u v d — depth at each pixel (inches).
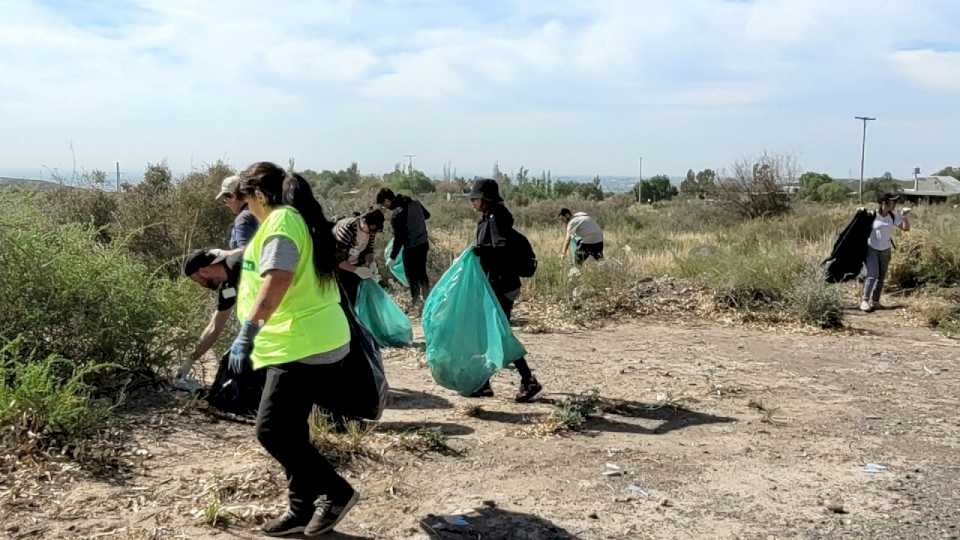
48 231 264.1
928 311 459.8
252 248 163.5
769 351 377.7
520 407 271.4
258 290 162.2
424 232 425.7
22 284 240.5
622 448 232.8
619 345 386.0
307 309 157.8
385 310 327.3
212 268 220.1
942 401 292.7
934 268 530.3
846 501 197.5
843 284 554.6
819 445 240.4
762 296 474.0
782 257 509.7
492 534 173.6
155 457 203.6
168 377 257.6
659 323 445.1
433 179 1907.0
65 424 202.2
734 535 177.0
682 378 319.6
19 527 163.5
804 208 1122.7
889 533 179.2
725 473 215.2
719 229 1002.1
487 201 273.9
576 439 239.9
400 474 204.7
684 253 661.3
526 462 218.2
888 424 262.8
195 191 538.0
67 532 163.0
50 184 532.7
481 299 267.9
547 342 390.9
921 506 194.9
